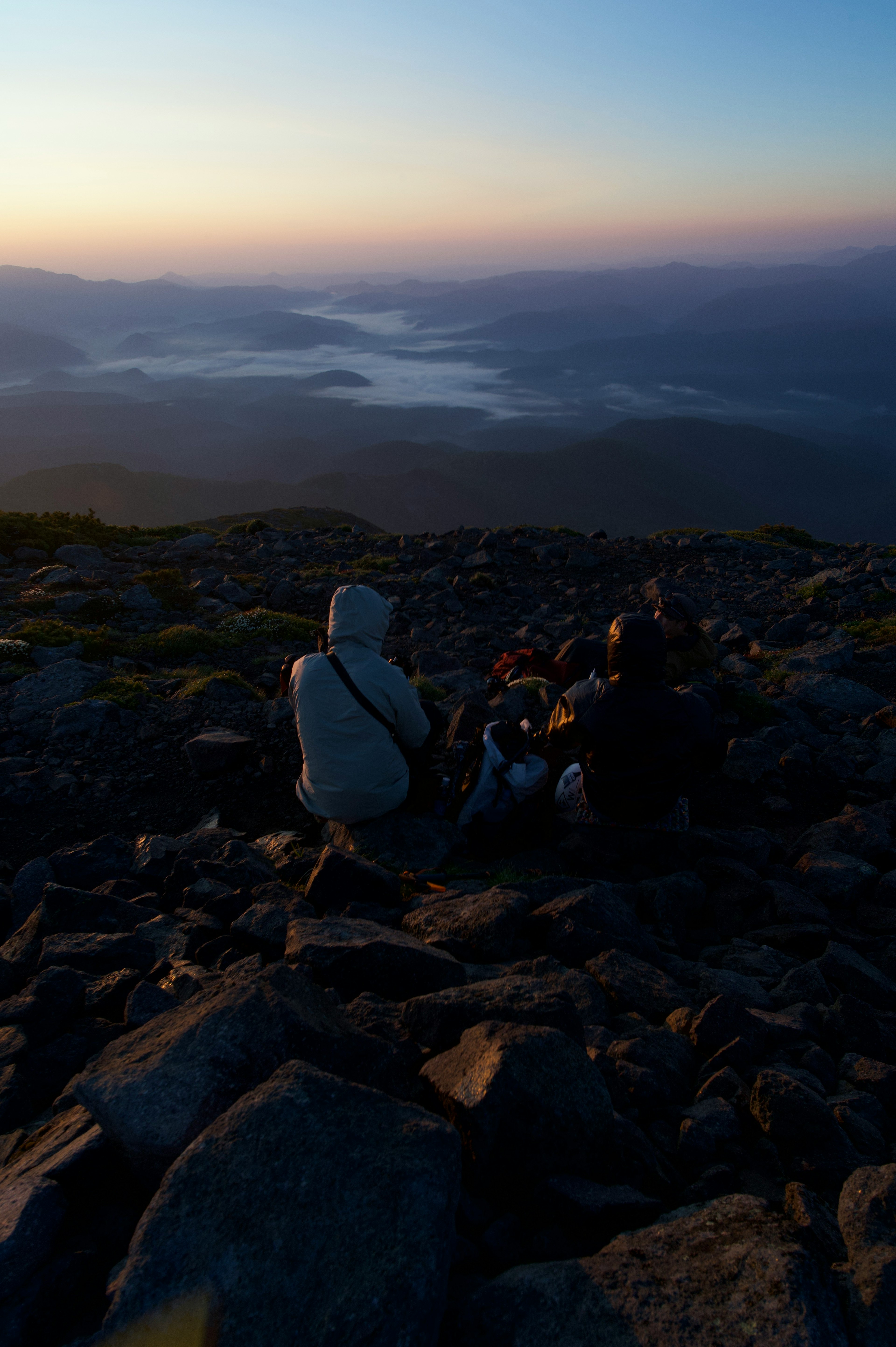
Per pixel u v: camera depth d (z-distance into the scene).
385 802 6.45
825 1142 3.10
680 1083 3.47
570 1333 2.08
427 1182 2.19
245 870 5.67
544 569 19.22
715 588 17.27
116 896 5.48
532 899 5.37
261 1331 1.85
